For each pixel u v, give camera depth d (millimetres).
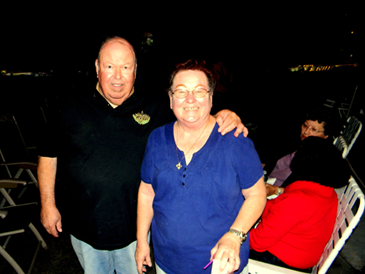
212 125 1125
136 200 1471
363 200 1303
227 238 1022
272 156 4539
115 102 1398
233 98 8125
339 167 1320
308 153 1374
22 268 2266
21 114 4469
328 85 9164
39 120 4449
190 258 1136
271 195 2016
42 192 1486
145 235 1373
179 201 1092
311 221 1359
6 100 5113
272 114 7324
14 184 2289
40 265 2297
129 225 1490
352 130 2680
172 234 1126
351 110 5707
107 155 1374
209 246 1120
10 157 3008
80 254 1640
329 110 2041
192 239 1106
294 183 1427
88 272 1634
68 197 1470
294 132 5730
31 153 4047
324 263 1437
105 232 1462
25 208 2285
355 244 2500
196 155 1072
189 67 1027
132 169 1396
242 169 1061
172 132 1183
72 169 1406
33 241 2576
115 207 1423
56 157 1495
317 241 1423
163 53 10742
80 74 8328
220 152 1061
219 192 1067
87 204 1427
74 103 1393
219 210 1086
